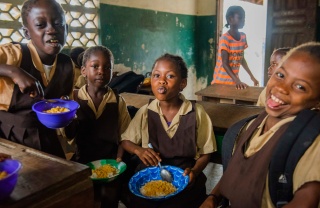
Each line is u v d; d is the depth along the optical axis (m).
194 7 5.75
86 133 1.58
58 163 0.91
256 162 0.89
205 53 5.90
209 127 1.43
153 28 4.91
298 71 0.81
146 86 3.81
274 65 2.03
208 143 1.41
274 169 0.80
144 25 4.72
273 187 0.81
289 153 0.78
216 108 1.82
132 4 4.43
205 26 5.79
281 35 4.71
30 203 0.74
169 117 1.45
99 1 3.90
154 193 1.21
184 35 5.63
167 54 1.44
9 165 0.76
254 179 0.87
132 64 4.63
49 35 1.11
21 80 1.03
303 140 0.77
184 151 1.40
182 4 5.43
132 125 1.51
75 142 1.59
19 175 0.83
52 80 1.27
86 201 0.89
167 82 1.36
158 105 1.47
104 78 1.58
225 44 3.26
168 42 5.27
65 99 1.28
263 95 2.07
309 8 4.34
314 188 0.75
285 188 0.80
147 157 1.36
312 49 0.81
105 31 4.07
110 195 1.34
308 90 0.80
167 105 1.45
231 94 2.59
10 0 2.99
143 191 1.25
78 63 2.33
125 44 4.44
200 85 6.13
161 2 4.98
